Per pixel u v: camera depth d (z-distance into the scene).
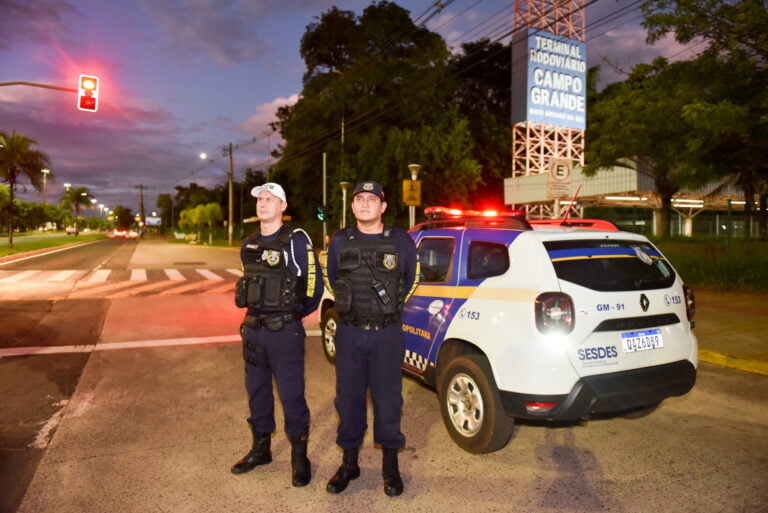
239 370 6.05
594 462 3.61
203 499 3.12
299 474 3.29
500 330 3.46
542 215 30.19
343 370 3.16
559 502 3.08
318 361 6.36
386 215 32.31
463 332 3.75
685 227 33.16
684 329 3.73
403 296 3.18
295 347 3.24
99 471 3.48
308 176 45.78
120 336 7.86
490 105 49.69
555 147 29.89
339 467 3.37
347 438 3.24
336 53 47.56
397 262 3.11
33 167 30.78
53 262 23.00
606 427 4.25
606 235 3.73
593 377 3.29
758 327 7.68
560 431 4.16
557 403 3.25
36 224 104.06
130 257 27.53
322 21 46.00
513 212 4.41
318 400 4.93
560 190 10.27
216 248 40.41
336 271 3.31
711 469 3.50
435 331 4.07
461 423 3.79
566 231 3.71
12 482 3.33
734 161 12.88
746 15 11.26
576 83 29.33
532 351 3.27
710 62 12.37
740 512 2.96
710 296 10.56
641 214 35.56
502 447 3.67
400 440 3.20
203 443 3.95
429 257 4.41
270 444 3.85
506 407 3.40
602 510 2.99
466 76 47.72
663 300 3.64
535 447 3.86
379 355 3.10
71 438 4.04
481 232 3.99
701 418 4.46
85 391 5.23
